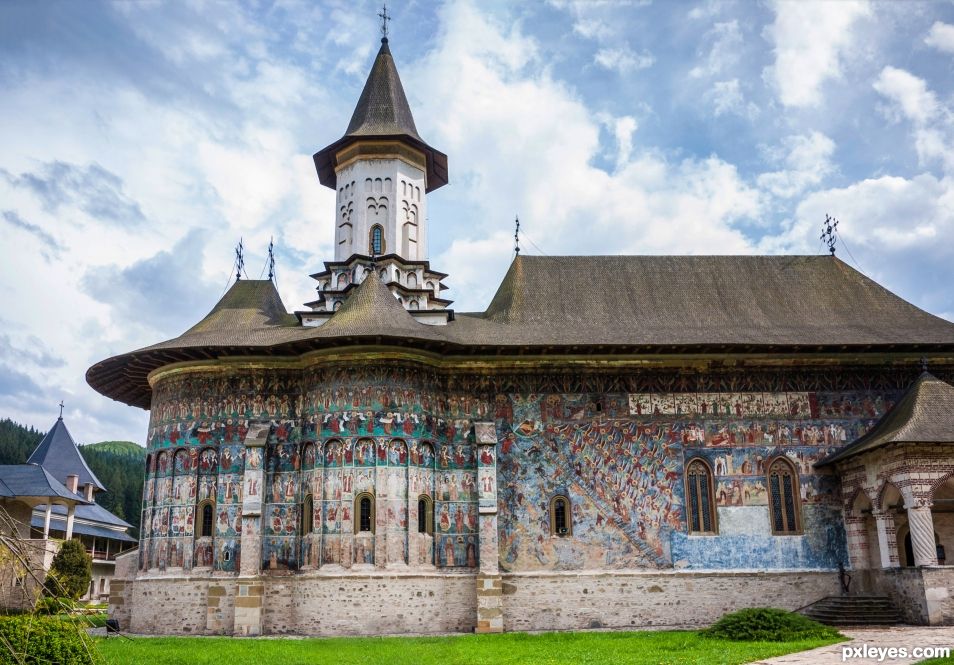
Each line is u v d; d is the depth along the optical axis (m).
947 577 29.36
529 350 34.34
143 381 38.75
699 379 35.41
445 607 31.59
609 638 27.75
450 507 33.34
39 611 15.43
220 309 39.06
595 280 39.88
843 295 39.88
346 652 24.47
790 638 25.36
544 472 33.97
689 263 41.12
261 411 34.56
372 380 32.94
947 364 36.12
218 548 32.91
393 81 44.34
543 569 32.84
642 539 33.47
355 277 39.81
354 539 31.36
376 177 41.91
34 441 102.50
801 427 35.09
